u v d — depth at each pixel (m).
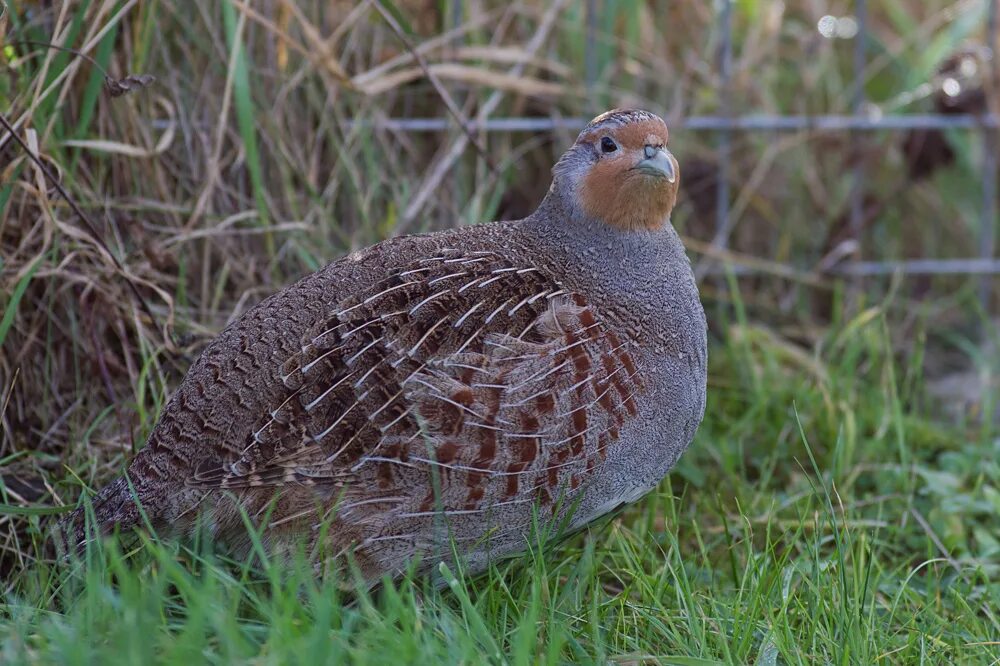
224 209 10.18
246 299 9.89
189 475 6.93
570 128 12.09
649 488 7.56
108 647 5.75
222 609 6.02
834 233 13.04
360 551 6.99
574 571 7.33
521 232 7.79
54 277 8.93
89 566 6.46
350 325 6.97
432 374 6.82
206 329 9.48
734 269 12.87
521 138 12.45
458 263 7.29
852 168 12.95
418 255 7.46
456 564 6.79
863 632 6.75
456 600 7.47
